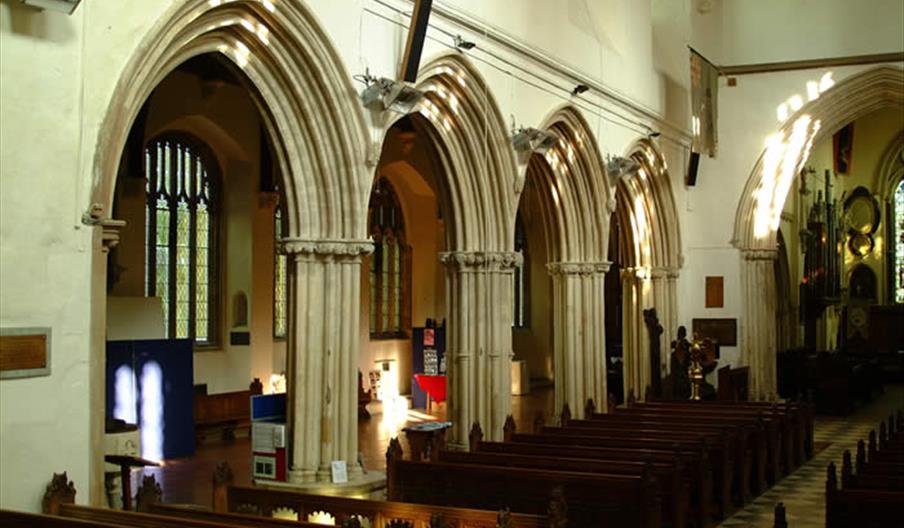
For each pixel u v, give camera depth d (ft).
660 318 89.56
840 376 92.07
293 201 47.98
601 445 48.47
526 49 62.44
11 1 31.89
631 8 80.43
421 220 99.14
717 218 92.94
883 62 87.45
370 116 49.42
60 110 33.53
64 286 33.60
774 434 56.54
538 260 116.47
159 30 37.45
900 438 53.62
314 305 48.11
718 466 47.73
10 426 31.63
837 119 90.12
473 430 47.83
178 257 74.43
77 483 33.86
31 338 32.32
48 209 33.09
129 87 36.32
